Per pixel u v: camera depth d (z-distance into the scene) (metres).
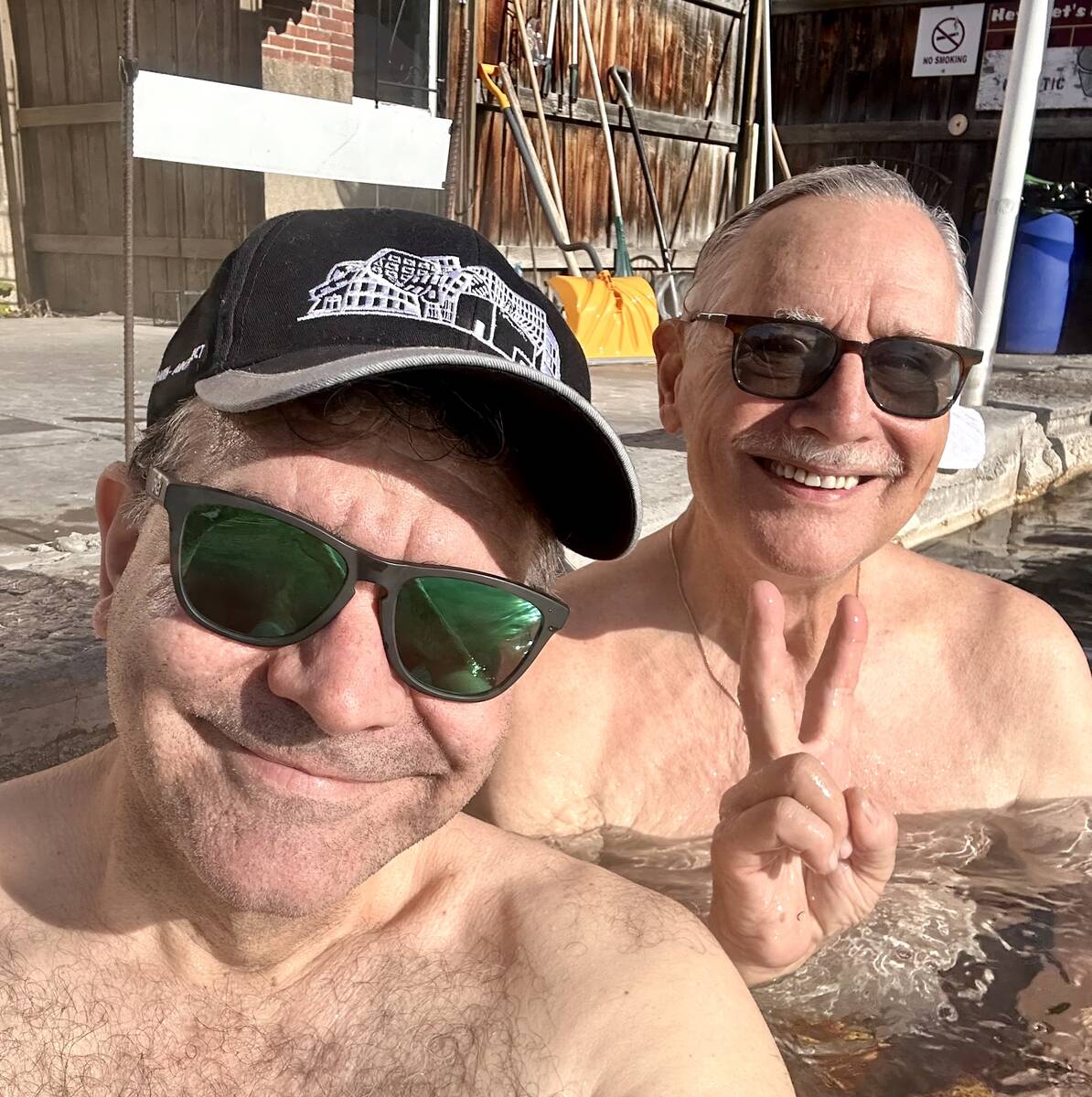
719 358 0.70
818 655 0.75
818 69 4.25
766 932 0.55
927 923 0.64
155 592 0.41
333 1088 0.42
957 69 3.97
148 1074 0.42
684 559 0.79
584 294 2.79
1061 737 0.77
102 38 3.44
